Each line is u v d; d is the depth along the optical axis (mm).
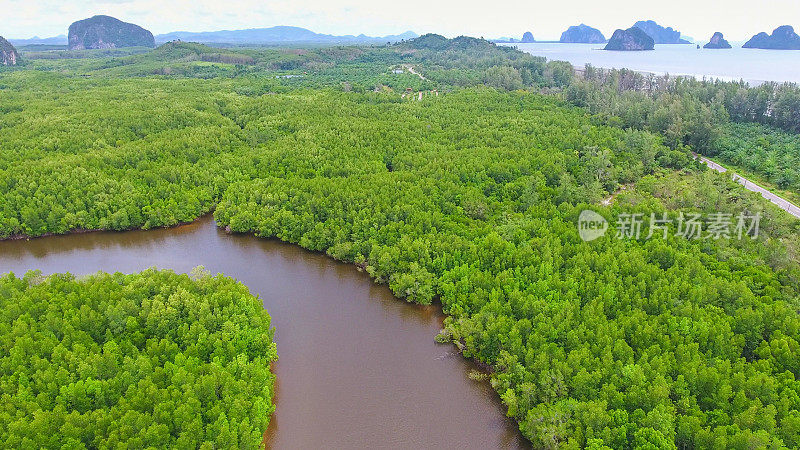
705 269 80062
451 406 68188
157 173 126438
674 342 66250
